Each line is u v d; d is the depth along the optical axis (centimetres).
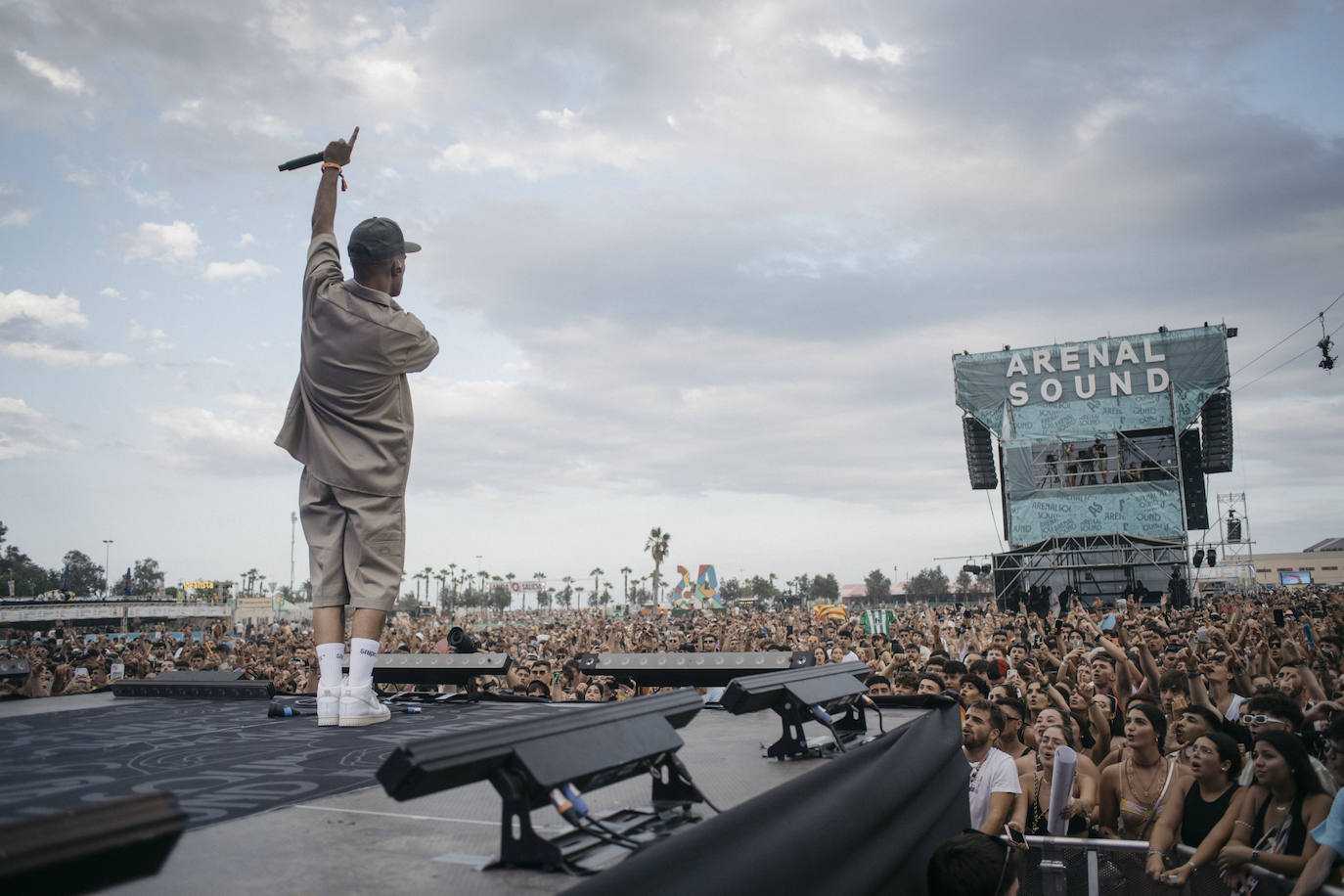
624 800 266
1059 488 3834
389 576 494
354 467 485
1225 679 871
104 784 299
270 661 1866
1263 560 12588
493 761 186
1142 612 2253
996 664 867
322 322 486
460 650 679
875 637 1658
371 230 495
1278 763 476
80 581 14112
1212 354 3762
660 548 10769
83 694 680
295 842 220
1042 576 3897
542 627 5153
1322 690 894
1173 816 518
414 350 506
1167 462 3856
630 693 1008
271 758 355
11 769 331
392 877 189
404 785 162
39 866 108
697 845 194
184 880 187
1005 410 3975
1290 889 455
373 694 482
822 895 242
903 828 326
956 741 421
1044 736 591
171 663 1989
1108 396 3866
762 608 9619
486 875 189
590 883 161
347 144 529
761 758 346
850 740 382
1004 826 504
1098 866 489
